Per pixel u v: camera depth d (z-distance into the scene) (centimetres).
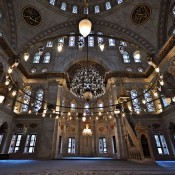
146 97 1769
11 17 1648
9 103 1562
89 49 2036
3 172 553
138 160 1021
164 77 1466
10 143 1510
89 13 2033
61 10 1944
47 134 1503
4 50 1338
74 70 2281
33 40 1828
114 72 1855
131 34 1888
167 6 1577
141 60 1995
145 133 1031
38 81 1867
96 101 2266
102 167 739
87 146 1958
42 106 1673
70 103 2230
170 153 1445
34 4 1777
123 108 1488
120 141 1474
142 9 1767
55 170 624
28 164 904
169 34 1555
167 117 1528
